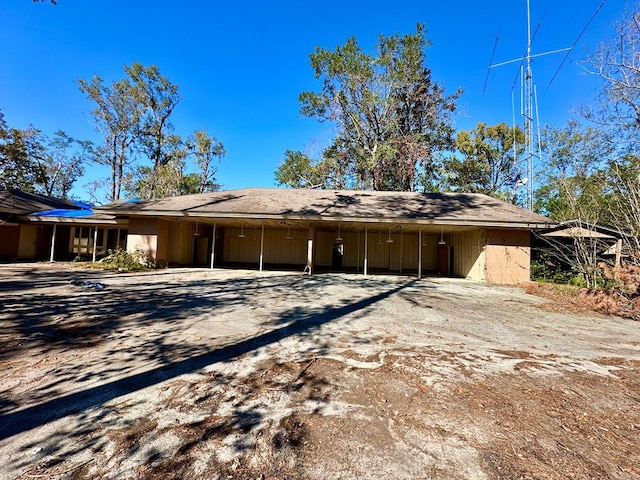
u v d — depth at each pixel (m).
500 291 10.25
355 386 3.07
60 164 31.55
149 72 28.66
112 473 1.82
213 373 3.31
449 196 16.11
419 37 22.47
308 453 2.05
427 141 24.53
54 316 5.35
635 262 7.87
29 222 16.41
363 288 10.01
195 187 34.22
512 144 30.48
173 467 1.88
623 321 6.29
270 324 5.31
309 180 26.42
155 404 2.65
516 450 2.12
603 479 1.85
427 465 1.95
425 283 11.95
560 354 4.18
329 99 24.19
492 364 3.74
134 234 13.99
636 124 11.09
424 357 3.91
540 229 11.99
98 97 27.08
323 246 19.14
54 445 2.06
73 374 3.20
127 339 4.32
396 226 13.97
